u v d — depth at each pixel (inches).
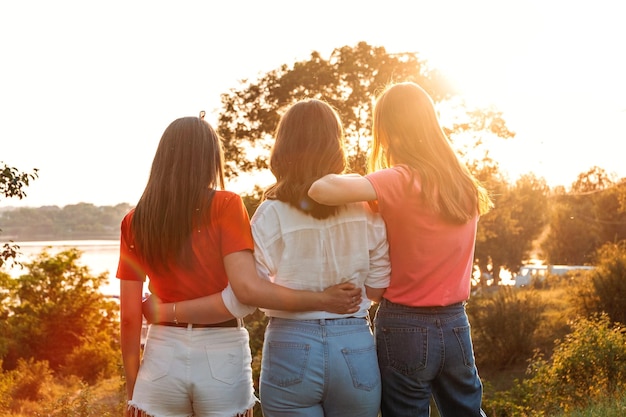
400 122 121.6
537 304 757.3
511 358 728.3
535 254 2282.2
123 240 121.0
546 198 1987.0
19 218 4461.1
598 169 2422.5
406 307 120.0
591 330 413.4
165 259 116.5
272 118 989.2
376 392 118.0
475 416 124.0
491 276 1761.8
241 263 114.8
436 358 119.8
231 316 116.7
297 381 114.3
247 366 120.6
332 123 119.9
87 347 1206.3
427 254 118.8
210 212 115.9
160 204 116.3
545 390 382.3
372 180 116.0
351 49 996.6
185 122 119.0
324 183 112.7
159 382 116.4
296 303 114.3
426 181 118.0
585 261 2081.7
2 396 858.1
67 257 1557.6
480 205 125.9
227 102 1025.5
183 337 116.6
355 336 117.3
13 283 1503.4
